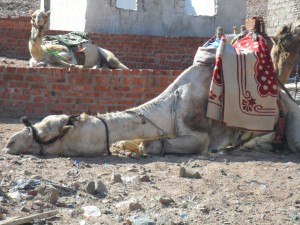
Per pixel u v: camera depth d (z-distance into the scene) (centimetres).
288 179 667
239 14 1753
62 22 1762
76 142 732
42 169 669
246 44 800
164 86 966
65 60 1244
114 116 745
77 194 595
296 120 804
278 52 905
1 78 975
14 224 513
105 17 1636
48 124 727
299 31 890
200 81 773
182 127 761
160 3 1697
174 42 1602
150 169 689
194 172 662
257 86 771
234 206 582
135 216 544
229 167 709
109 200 582
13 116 977
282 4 2381
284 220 552
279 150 816
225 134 786
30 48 1227
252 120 771
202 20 1731
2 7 2750
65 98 975
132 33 1670
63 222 532
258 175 680
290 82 1327
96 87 972
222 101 762
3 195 577
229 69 766
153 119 753
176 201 588
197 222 541
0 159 699
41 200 570
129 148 773
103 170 677
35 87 975
